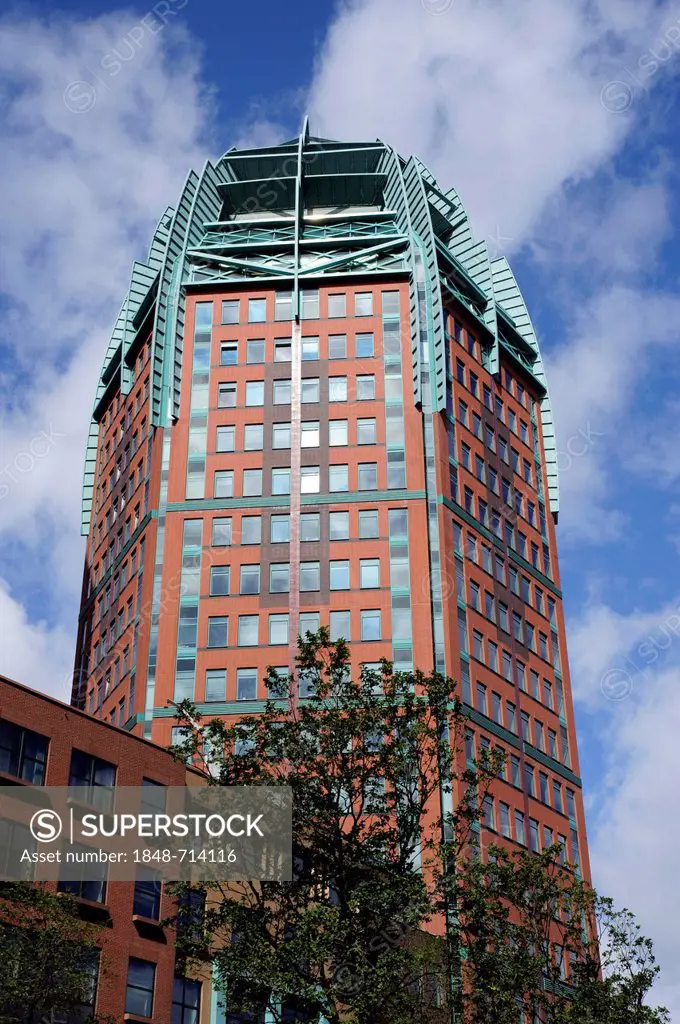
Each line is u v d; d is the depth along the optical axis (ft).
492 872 181.57
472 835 309.42
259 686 332.60
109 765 209.56
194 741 181.37
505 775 337.93
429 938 182.50
